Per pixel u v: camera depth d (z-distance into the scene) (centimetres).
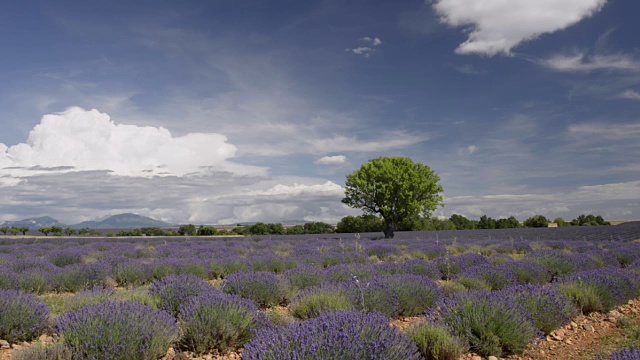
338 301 753
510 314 654
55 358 517
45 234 6950
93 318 579
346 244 2836
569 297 898
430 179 4522
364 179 4444
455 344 585
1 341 635
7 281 1081
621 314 884
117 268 1345
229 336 621
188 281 891
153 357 559
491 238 3706
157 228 7781
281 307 946
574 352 632
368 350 438
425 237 4256
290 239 4197
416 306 864
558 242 2647
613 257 1681
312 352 420
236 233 7462
